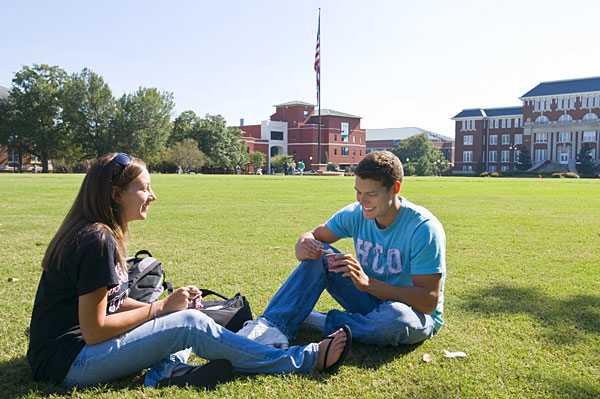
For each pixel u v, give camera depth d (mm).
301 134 86438
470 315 3312
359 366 2506
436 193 16172
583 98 74812
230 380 2293
